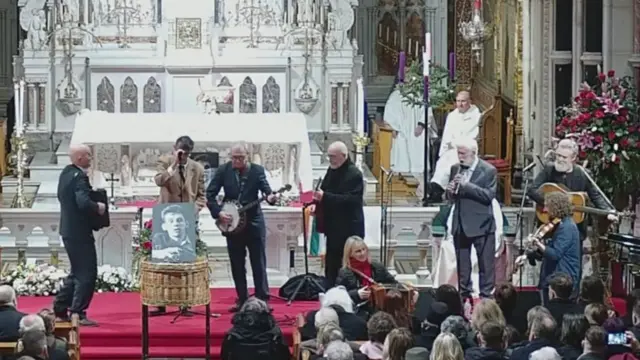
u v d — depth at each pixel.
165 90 31.83
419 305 19.62
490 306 17.27
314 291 22.52
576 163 23.30
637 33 26.53
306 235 23.09
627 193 24.16
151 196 27.89
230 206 21.55
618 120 23.70
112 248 25.42
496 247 22.97
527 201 29.56
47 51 31.69
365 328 18.14
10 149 35.44
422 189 31.19
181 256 19.67
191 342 20.91
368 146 36.00
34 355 16.17
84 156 21.16
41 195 29.72
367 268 20.34
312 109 32.09
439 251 23.66
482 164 21.45
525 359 16.44
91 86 31.84
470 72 37.47
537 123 29.94
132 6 32.00
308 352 16.66
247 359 17.88
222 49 31.95
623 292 22.67
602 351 16.00
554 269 20.44
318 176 31.00
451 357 15.38
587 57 27.86
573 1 28.25
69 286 21.14
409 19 37.66
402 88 31.73
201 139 27.47
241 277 21.89
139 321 21.47
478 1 31.83
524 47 31.12
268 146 27.83
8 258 25.81
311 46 31.98
